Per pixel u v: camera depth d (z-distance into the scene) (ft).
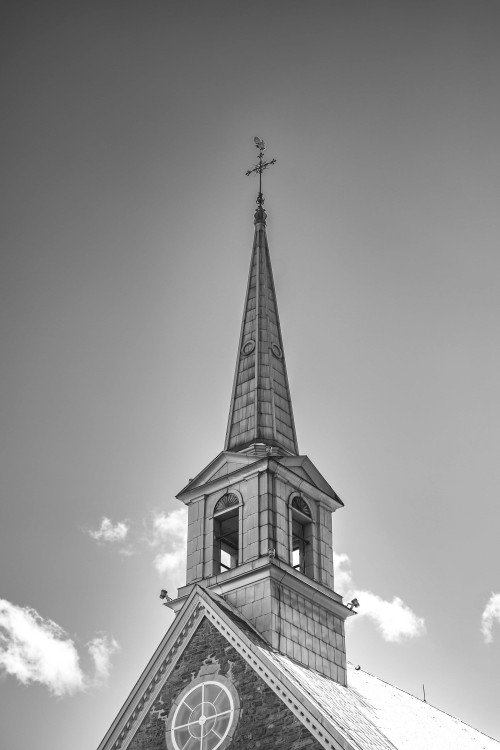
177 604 188.85
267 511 188.44
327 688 178.60
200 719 169.07
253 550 186.39
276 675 166.20
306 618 185.37
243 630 174.09
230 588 185.47
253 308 214.69
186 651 175.94
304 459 195.62
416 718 200.03
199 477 198.08
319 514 197.36
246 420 201.77
